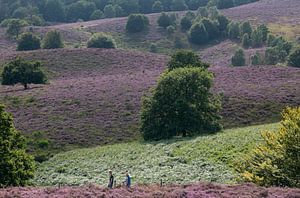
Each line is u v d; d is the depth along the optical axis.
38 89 126.31
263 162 47.50
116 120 101.06
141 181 62.47
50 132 94.69
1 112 59.12
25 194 41.91
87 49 180.38
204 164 66.50
